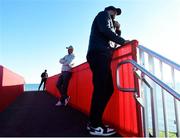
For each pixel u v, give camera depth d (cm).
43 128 314
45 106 567
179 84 230
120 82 298
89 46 298
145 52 253
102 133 273
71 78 600
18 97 909
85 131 296
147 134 239
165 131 239
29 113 451
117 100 304
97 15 298
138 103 245
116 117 306
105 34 278
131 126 265
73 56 599
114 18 311
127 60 253
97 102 280
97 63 284
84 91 467
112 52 300
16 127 323
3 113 460
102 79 281
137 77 241
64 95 583
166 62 224
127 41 277
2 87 511
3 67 530
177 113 240
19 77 1108
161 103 248
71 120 371
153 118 236
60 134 281
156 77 211
